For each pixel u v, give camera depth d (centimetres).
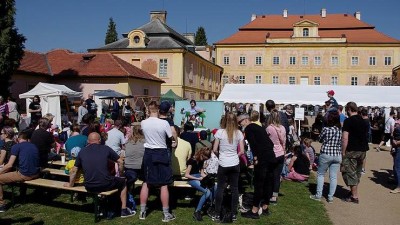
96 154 689
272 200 830
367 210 798
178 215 731
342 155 854
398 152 978
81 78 3064
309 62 6234
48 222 679
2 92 2158
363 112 1136
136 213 740
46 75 2988
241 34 6575
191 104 1599
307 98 2214
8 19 2116
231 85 2423
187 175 745
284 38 6284
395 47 5978
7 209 755
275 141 802
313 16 6731
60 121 1998
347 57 6134
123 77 3023
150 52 4153
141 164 745
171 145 722
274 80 6334
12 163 754
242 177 1095
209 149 755
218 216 692
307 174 1079
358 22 6431
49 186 734
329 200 854
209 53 5916
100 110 2986
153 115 704
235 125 682
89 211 751
